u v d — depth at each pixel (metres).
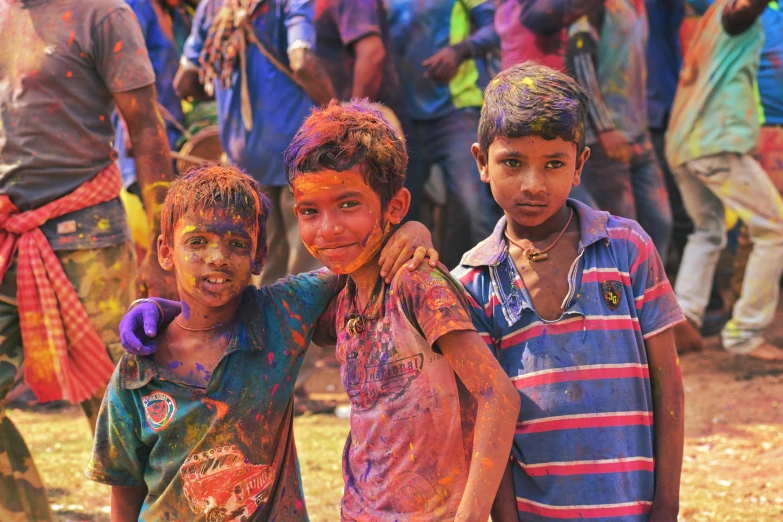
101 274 7.02
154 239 7.20
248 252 4.45
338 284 4.80
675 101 13.42
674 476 4.52
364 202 4.28
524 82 4.55
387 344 4.32
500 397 4.02
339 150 4.20
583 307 4.55
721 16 12.65
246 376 4.49
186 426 4.42
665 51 15.22
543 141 4.43
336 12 10.88
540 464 4.54
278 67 10.93
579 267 4.62
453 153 13.10
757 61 12.88
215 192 4.37
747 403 11.30
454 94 13.20
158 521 4.50
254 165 11.03
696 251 13.78
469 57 12.71
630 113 13.16
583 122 4.64
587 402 4.50
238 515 4.45
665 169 15.72
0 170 6.87
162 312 4.64
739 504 8.01
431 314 4.14
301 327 4.68
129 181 12.30
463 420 4.30
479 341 4.13
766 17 14.56
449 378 4.27
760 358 13.38
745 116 12.73
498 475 3.94
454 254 14.08
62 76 6.86
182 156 13.10
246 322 4.53
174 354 4.51
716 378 12.41
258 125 10.96
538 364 4.56
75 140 6.95
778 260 13.33
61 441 10.25
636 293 4.63
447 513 4.22
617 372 4.52
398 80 11.91
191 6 14.72
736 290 14.94
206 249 4.34
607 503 4.45
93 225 6.99
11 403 12.18
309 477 8.65
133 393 4.48
